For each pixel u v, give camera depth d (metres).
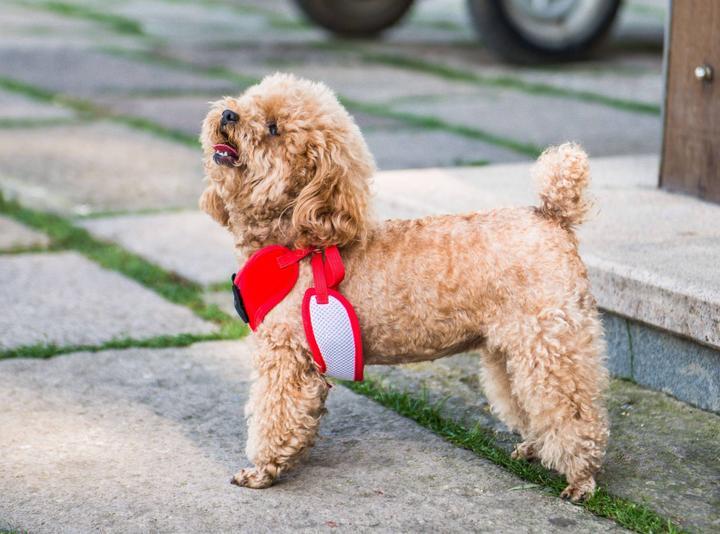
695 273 3.59
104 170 6.91
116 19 13.58
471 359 4.19
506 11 9.76
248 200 3.07
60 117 8.30
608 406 3.68
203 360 4.16
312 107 2.99
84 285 4.98
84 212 6.10
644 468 3.26
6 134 7.73
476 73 9.84
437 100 8.70
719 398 3.55
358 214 2.96
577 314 2.96
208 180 3.22
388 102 8.66
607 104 8.39
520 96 8.79
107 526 2.89
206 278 5.11
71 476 3.18
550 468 3.22
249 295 3.07
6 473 3.19
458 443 3.45
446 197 4.59
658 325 3.59
